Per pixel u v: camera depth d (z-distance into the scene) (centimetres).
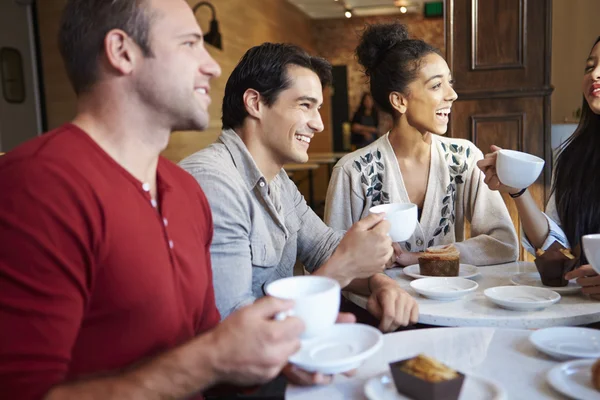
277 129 146
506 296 135
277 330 73
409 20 1017
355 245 132
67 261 76
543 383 83
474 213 202
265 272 148
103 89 88
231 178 137
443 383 73
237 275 131
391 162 207
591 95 191
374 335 89
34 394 71
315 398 81
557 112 462
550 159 303
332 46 1084
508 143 307
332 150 1091
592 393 77
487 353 95
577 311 123
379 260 133
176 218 97
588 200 193
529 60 300
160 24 88
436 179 205
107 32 86
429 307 131
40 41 539
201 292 101
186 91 90
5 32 511
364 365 92
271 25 856
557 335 99
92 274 80
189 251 98
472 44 306
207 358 72
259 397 101
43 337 72
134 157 91
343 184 211
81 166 80
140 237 85
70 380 73
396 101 199
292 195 180
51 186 76
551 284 143
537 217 175
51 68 543
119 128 89
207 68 94
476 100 309
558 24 453
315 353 86
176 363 72
